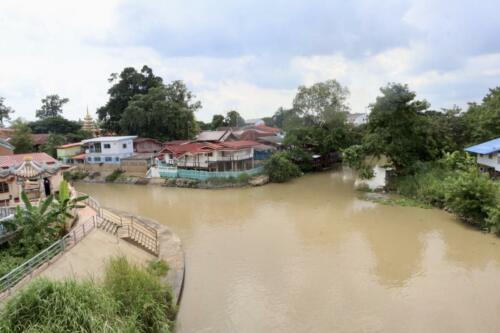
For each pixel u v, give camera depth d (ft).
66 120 227.20
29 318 25.67
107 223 62.64
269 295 47.73
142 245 58.54
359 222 78.84
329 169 162.61
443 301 44.93
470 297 45.60
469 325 39.83
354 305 44.80
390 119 108.37
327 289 49.03
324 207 93.30
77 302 27.12
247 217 86.07
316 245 65.67
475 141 121.70
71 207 58.80
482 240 64.64
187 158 141.18
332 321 41.50
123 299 34.24
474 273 52.16
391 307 44.04
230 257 60.85
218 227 78.38
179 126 191.72
